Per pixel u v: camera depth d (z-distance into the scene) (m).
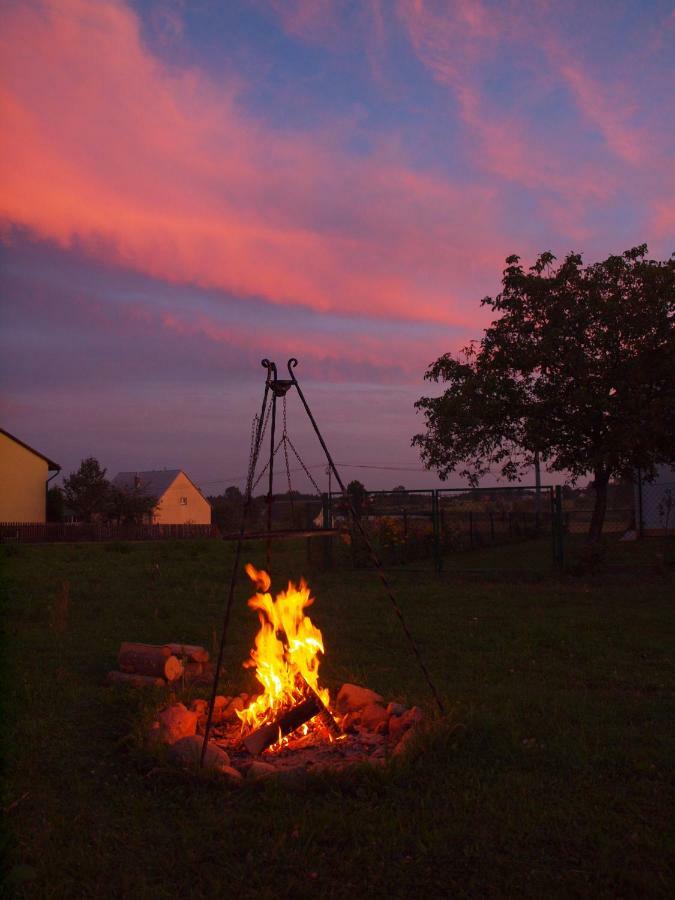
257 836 3.92
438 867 3.63
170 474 62.81
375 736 5.52
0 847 3.70
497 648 8.63
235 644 9.10
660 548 19.67
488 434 16.52
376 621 10.43
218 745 5.41
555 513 16.17
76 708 6.29
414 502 18.48
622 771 4.76
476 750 5.09
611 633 9.37
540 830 3.96
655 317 14.73
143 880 3.54
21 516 45.16
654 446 15.20
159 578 15.90
